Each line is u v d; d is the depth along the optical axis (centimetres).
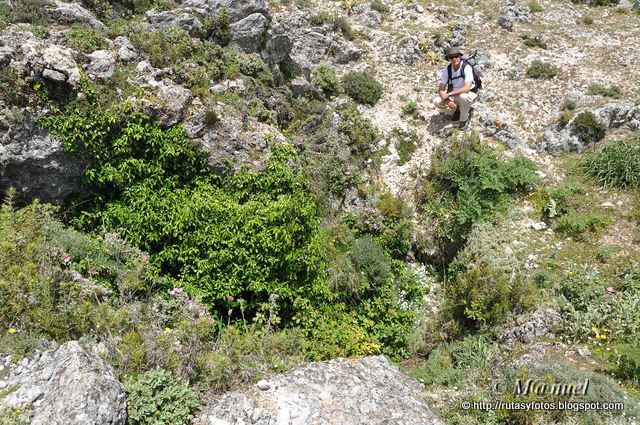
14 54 848
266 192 931
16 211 858
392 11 1606
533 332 787
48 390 550
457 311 889
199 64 1055
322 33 1402
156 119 896
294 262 865
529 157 1120
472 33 1502
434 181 1084
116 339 648
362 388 673
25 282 663
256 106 1067
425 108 1252
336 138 1137
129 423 557
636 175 997
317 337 830
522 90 1283
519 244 948
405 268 1017
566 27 1543
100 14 1120
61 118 845
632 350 709
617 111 1117
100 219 893
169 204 872
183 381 623
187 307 761
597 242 930
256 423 601
